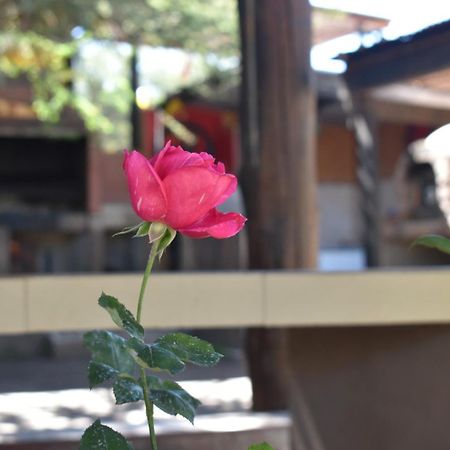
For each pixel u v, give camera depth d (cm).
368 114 721
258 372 309
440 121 832
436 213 1056
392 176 1316
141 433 185
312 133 329
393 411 181
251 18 332
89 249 1053
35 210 1055
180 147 74
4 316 161
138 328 71
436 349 171
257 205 326
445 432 169
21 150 1120
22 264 1042
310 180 328
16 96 973
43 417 498
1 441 181
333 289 167
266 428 194
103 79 1745
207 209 70
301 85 326
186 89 1041
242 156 333
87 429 74
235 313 167
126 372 80
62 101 890
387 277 166
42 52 798
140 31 830
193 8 825
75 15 731
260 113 326
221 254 980
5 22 752
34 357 770
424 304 165
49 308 162
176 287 166
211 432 188
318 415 199
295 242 324
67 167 1131
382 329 183
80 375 665
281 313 168
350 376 192
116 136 1755
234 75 962
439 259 1011
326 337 196
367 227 757
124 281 164
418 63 521
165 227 71
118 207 1084
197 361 73
